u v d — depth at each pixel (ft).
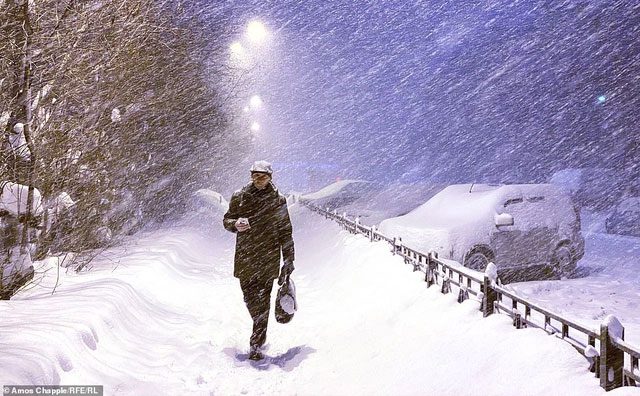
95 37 28.78
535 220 34.19
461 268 19.65
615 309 26.71
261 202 20.59
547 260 34.01
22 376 11.93
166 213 65.62
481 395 12.52
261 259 20.47
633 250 47.62
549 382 11.51
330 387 16.87
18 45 23.15
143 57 38.81
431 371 15.08
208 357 19.67
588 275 37.40
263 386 17.33
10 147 22.36
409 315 19.70
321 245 47.26
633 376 10.36
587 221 70.95
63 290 21.39
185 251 43.75
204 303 28.53
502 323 15.16
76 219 31.14
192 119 71.77
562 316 12.69
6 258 20.81
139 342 19.35
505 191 34.94
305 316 26.03
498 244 32.76
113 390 14.57
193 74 57.98
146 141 51.26
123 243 41.19
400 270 24.91
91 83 30.25
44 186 26.68
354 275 29.19
